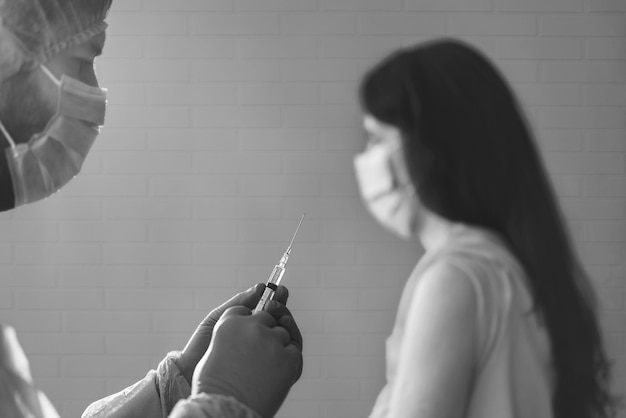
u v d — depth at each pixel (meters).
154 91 3.48
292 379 0.92
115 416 1.16
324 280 3.52
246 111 3.49
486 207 0.78
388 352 0.81
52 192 0.92
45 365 3.51
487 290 0.76
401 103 0.77
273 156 3.50
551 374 0.80
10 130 0.88
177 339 3.52
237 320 0.93
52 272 3.51
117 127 3.49
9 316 3.51
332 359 3.52
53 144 0.90
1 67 0.87
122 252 3.51
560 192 3.50
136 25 3.48
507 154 0.78
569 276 0.80
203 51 3.48
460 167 0.77
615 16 3.47
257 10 3.48
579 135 3.50
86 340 3.51
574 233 3.49
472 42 3.48
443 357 0.74
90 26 0.92
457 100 0.77
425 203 0.78
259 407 0.88
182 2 3.48
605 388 0.85
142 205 3.51
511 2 3.48
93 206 3.51
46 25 0.88
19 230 3.50
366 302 3.51
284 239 3.51
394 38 3.47
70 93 0.90
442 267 0.77
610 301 3.49
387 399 0.80
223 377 0.88
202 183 3.50
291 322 1.01
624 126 3.49
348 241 3.51
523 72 3.49
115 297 3.52
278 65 3.49
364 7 3.47
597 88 3.48
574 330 0.80
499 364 0.76
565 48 3.48
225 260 3.52
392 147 0.78
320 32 3.48
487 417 0.76
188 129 3.50
